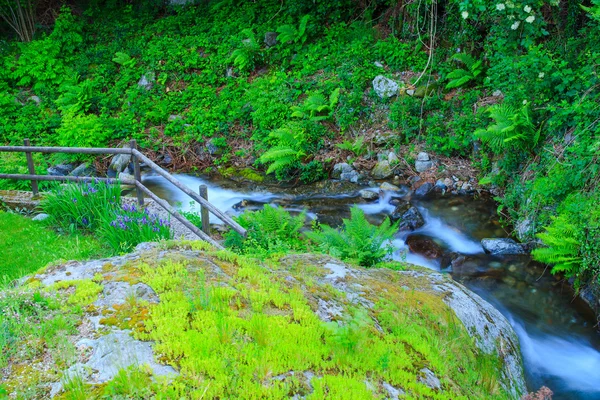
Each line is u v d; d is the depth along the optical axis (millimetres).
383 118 11734
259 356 3068
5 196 8062
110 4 16484
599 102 7723
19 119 13141
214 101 13172
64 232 7023
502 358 4727
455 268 7664
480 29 11234
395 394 3145
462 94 11258
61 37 14922
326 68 12766
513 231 8453
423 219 9297
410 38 12680
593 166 7043
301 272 5000
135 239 6258
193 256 4281
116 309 3416
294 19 14227
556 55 9375
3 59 14578
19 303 3438
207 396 2705
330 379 3014
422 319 4453
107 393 2676
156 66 14008
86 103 13391
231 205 10234
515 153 9148
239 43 13938
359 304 4340
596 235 6332
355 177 10992
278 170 11195
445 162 10727
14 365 2932
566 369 5500
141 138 12641
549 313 6527
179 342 3055
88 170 11961
